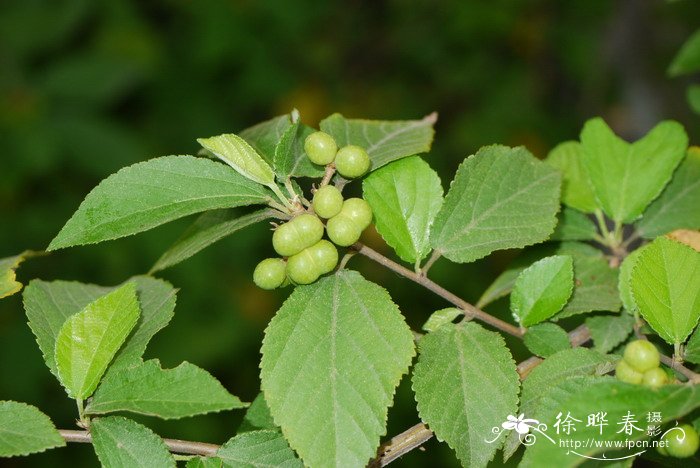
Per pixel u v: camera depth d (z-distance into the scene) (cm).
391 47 102
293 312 36
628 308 38
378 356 35
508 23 95
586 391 33
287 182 36
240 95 94
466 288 77
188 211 36
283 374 35
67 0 74
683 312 36
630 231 46
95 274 75
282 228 35
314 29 101
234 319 75
